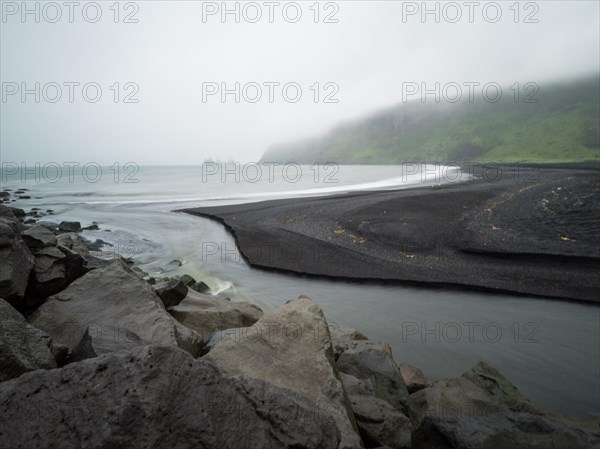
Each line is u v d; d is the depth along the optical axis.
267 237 27.69
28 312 8.62
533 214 32.12
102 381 3.68
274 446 4.07
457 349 12.70
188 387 3.81
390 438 6.66
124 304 8.55
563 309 15.82
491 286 17.92
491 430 4.63
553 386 10.56
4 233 8.38
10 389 3.76
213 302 12.62
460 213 33.44
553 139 158.88
